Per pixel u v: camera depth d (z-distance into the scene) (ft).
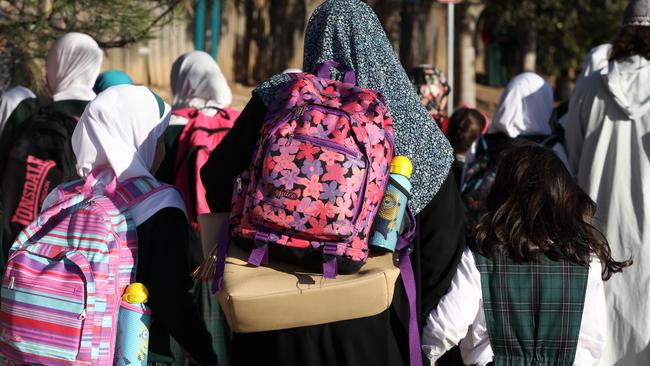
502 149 18.90
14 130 18.49
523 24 73.10
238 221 10.33
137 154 11.61
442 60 73.61
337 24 11.30
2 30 24.27
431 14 72.79
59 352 10.46
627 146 17.07
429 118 11.32
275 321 10.02
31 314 10.55
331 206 9.79
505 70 90.43
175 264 11.10
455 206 11.63
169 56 56.59
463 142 21.79
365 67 11.19
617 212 16.93
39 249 10.84
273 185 9.86
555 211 11.84
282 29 64.85
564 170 12.12
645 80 17.01
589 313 11.81
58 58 18.33
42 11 25.02
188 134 18.25
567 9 69.56
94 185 11.49
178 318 11.07
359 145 10.05
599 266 12.04
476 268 11.73
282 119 10.07
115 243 10.80
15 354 10.66
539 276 11.71
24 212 16.06
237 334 10.87
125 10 25.14
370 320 10.51
